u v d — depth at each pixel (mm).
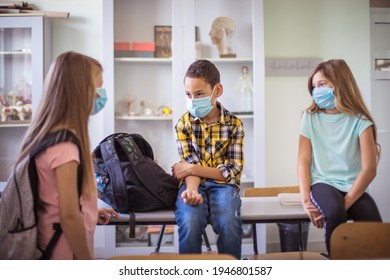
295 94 3377
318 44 3381
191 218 1479
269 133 3375
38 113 1293
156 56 3145
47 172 1232
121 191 1587
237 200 1608
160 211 1657
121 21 3127
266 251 3318
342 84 1743
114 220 1559
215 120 1824
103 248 3045
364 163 1664
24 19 2936
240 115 3131
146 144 1862
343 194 1677
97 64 1394
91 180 1299
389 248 1337
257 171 3078
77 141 1248
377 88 3703
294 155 3387
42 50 2947
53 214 1244
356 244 1332
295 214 1561
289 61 3344
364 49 3391
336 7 3381
